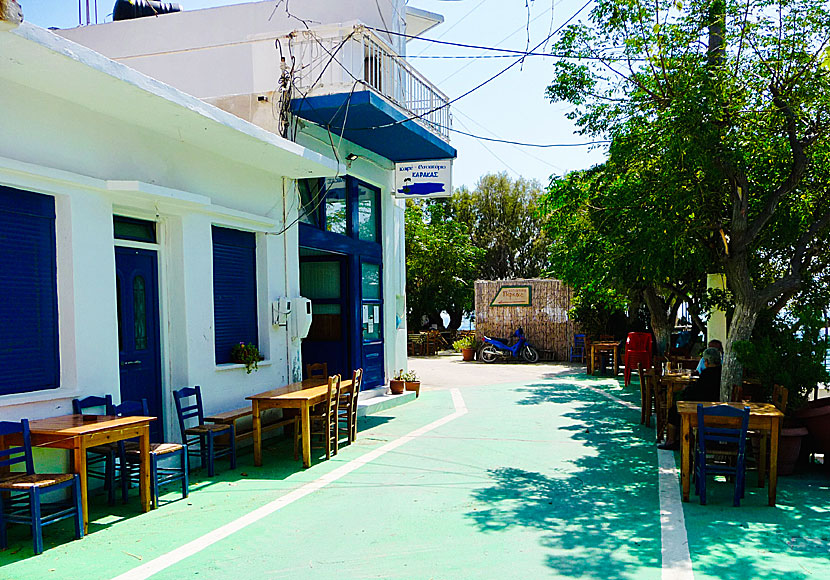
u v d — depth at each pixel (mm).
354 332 11797
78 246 6137
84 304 6176
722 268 8914
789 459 6895
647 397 10016
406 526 5367
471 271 31672
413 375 13461
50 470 5734
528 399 12891
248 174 8891
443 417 10852
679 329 17828
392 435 9320
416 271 29891
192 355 7742
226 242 8633
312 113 9695
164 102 6176
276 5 12523
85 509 5164
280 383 9500
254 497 6250
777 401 7074
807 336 7824
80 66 5234
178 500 6160
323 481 6848
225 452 7473
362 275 12258
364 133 10805
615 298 14680
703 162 6906
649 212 7500
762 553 4707
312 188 10625
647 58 7762
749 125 7605
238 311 8844
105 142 6535
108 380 6438
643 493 6320
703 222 7887
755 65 7480
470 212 36531
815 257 8664
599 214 9453
